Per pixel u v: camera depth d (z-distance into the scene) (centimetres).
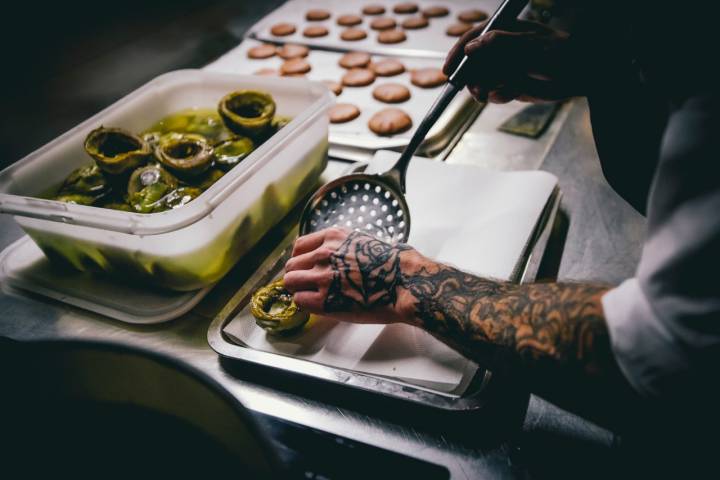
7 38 126
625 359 46
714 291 40
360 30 180
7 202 80
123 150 95
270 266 87
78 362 43
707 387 43
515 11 84
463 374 67
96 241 80
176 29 167
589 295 53
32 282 91
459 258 84
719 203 40
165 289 87
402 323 75
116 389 43
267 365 70
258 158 85
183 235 74
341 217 87
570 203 102
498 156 117
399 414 66
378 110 139
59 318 84
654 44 49
